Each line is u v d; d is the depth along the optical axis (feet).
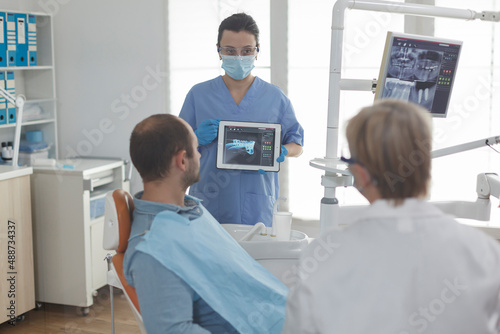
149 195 3.60
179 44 10.97
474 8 9.67
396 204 2.52
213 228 3.79
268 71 10.71
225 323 3.51
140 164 3.52
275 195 6.73
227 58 6.33
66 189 8.71
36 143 10.50
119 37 11.12
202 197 6.57
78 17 11.21
